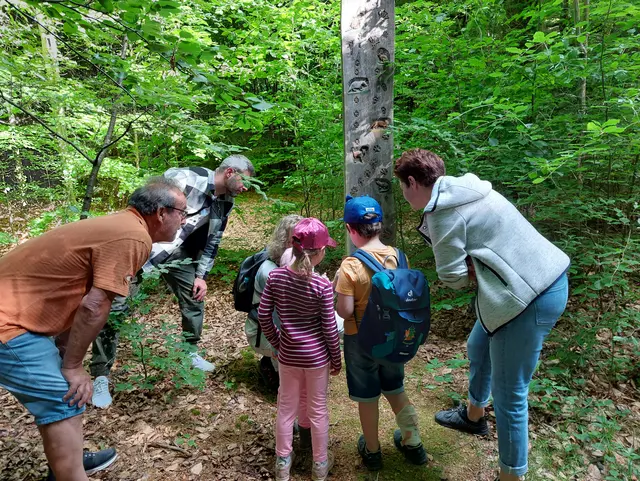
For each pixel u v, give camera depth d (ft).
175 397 8.57
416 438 6.53
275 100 16.39
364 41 8.78
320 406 6.29
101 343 8.21
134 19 5.99
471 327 10.98
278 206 16.16
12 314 4.90
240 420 7.87
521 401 5.51
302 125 15.71
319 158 15.78
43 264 5.04
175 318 12.51
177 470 6.59
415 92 13.32
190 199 9.11
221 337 11.50
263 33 15.05
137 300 8.71
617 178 10.50
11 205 21.04
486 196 5.37
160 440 7.27
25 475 6.45
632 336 8.71
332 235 15.38
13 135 16.03
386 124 9.22
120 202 22.56
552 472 6.38
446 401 8.34
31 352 4.95
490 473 6.51
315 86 15.79
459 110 11.41
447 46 11.70
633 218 10.28
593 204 9.10
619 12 9.78
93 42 10.79
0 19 10.16
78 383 5.15
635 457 6.31
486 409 8.05
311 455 7.05
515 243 5.27
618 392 8.07
